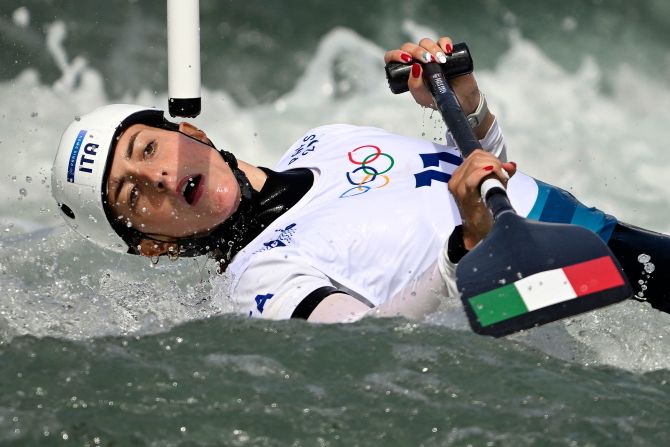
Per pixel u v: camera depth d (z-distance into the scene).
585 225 12.15
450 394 8.62
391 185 12.01
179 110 11.10
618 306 11.48
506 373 8.98
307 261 11.19
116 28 28.77
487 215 9.90
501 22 29.81
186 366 9.09
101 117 12.18
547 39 29.47
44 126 26.05
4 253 13.11
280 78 28.69
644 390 8.90
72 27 28.56
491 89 28.11
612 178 24.78
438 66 12.80
